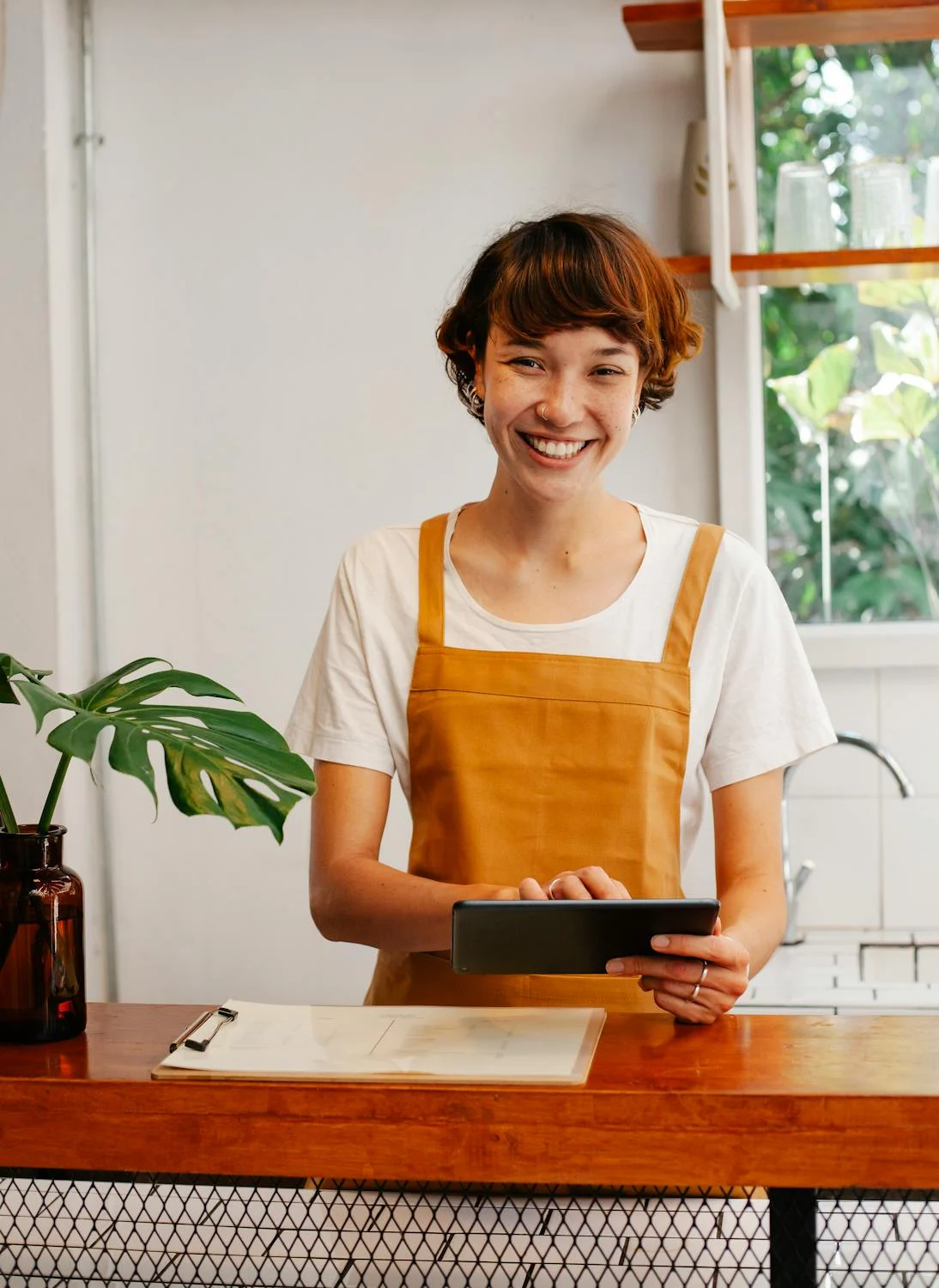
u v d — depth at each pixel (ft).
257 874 9.15
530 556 4.97
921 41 8.46
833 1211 3.37
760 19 7.89
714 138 7.72
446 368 5.19
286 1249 3.46
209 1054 3.59
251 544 9.09
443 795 4.91
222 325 9.05
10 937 3.84
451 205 8.84
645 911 3.65
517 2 8.71
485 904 3.60
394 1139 3.34
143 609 9.18
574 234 4.48
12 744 8.86
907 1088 3.30
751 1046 3.71
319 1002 9.13
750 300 8.61
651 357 4.63
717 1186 3.28
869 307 8.68
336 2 8.86
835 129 8.59
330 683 5.11
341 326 8.96
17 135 8.68
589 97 8.68
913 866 8.69
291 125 8.93
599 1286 3.32
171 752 3.65
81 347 9.07
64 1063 3.65
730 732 5.01
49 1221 3.64
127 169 9.05
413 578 5.09
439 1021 3.92
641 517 5.13
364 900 4.55
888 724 8.68
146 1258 3.45
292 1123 3.38
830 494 8.80
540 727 4.86
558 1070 3.42
